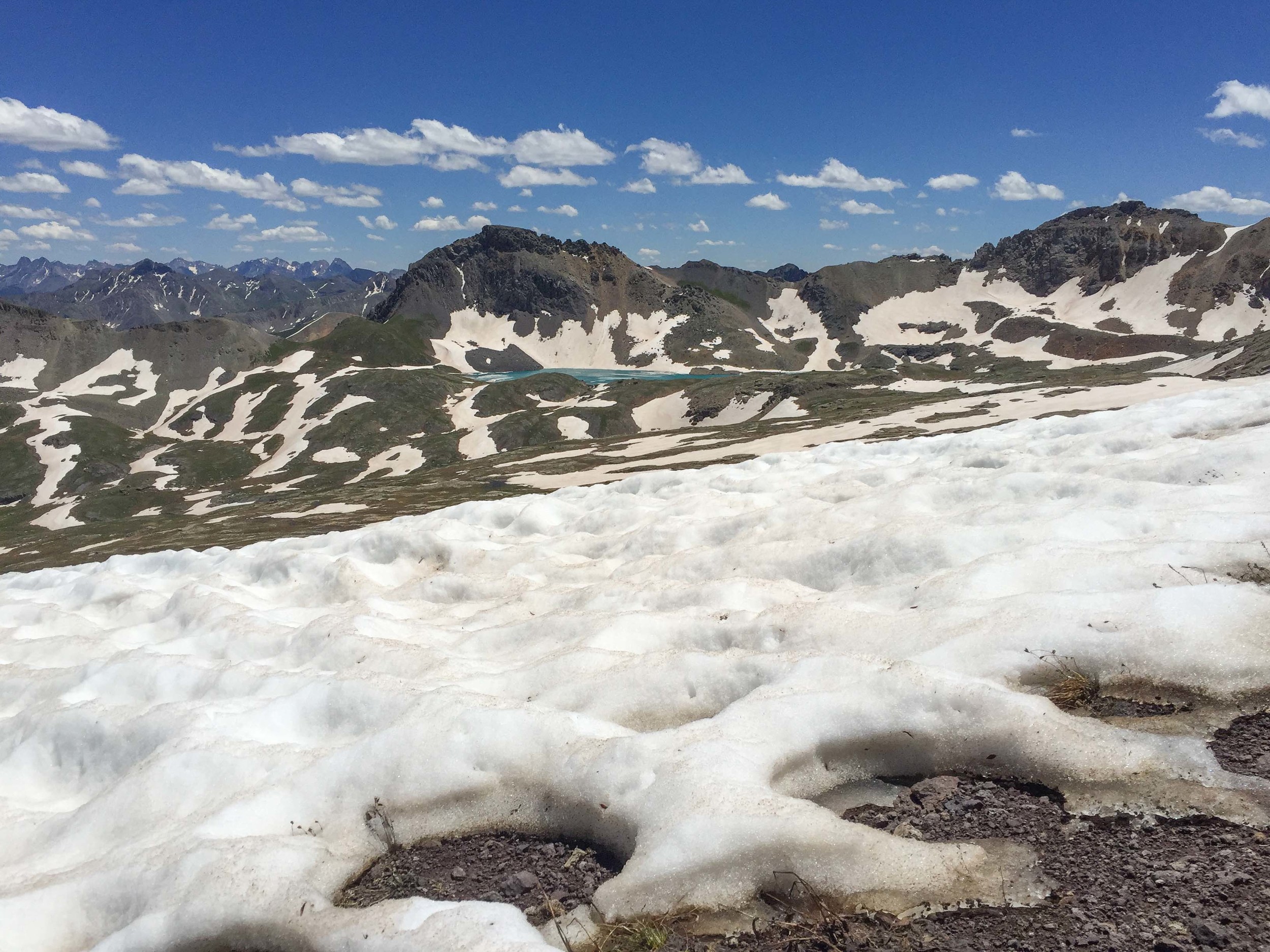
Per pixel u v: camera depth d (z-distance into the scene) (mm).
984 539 15234
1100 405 106125
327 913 7918
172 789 11227
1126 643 10031
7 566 114250
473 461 167125
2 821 12109
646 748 9445
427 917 7297
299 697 13141
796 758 9352
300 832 9898
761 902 7102
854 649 11953
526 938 6797
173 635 20141
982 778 8633
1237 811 7184
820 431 129250
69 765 13789
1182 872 6625
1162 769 7930
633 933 7008
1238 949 5742
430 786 10125
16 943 8734
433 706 11484
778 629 13219
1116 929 6164
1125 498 16219
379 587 22875
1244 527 13117
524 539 25984
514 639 15805
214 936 8078
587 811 9062
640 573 19125
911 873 7078
